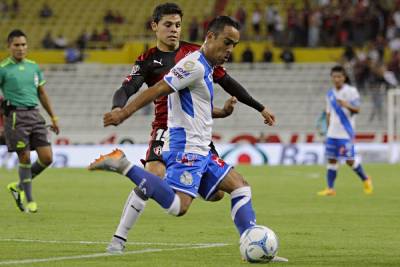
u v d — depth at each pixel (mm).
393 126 112250
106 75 136375
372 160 111188
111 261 31078
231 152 108000
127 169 28766
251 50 135125
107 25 148250
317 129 120125
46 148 50938
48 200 60594
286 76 132875
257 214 51625
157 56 35531
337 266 30375
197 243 37250
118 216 49375
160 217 49000
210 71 30062
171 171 30203
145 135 123312
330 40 138125
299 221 47562
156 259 31781
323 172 92812
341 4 140500
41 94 51500
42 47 145625
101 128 127812
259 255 30344
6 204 56719
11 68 49844
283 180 81938
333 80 67625
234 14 146500
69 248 35062
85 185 76000
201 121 30312
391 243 37594
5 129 50438
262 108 34500
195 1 150250
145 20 149250
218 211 52969
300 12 142000
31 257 32188
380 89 126562
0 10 153000
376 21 135625
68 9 154000
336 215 51000
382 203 59500
